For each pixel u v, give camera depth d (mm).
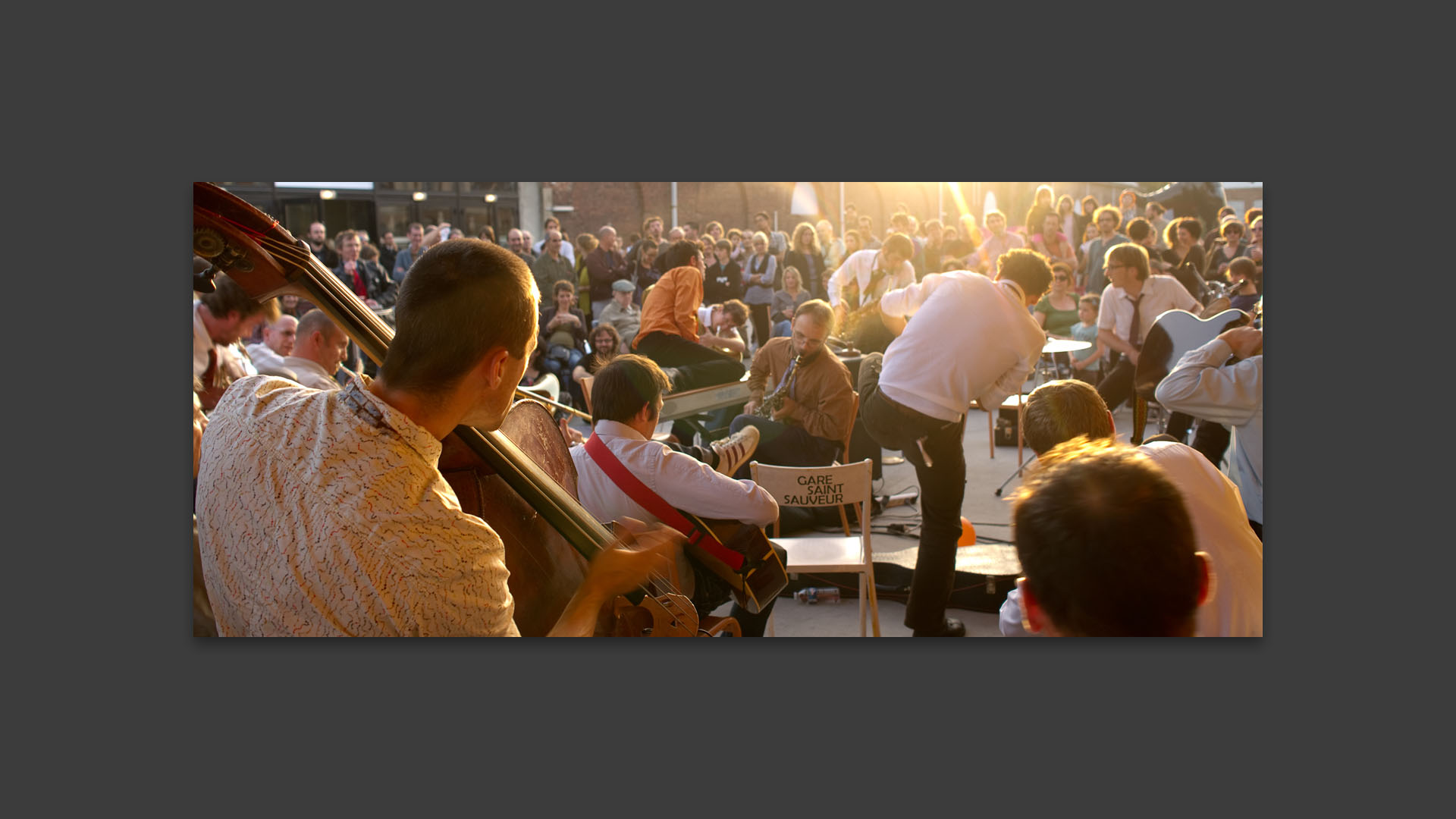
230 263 1289
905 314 3602
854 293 5918
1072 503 1198
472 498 1421
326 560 1038
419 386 1101
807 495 3111
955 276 3166
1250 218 6922
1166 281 4883
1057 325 6305
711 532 2223
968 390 3105
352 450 1069
